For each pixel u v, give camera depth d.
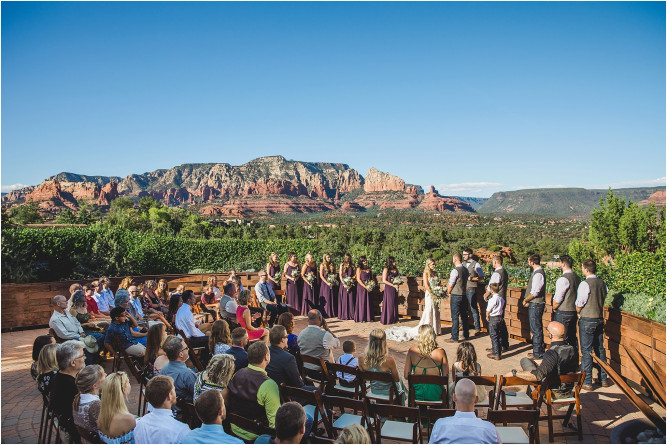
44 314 12.24
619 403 6.38
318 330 6.21
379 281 12.75
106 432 3.84
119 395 3.89
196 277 14.83
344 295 12.36
